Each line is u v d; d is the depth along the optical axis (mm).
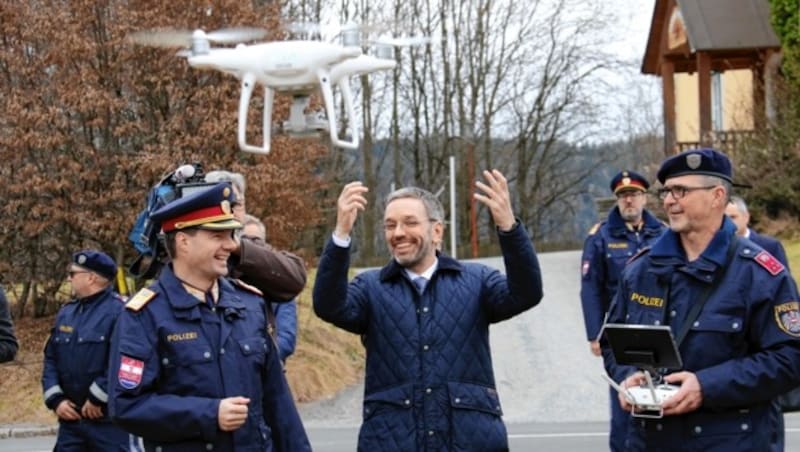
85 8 18812
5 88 18859
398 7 41000
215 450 4812
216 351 4879
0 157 18703
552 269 28297
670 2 34188
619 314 5711
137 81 18688
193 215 4875
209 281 4965
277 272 5383
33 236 19203
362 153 44562
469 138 46625
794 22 27531
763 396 5254
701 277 5367
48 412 15930
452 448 5617
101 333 7938
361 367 18812
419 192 5871
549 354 18859
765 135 27531
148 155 18172
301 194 19844
